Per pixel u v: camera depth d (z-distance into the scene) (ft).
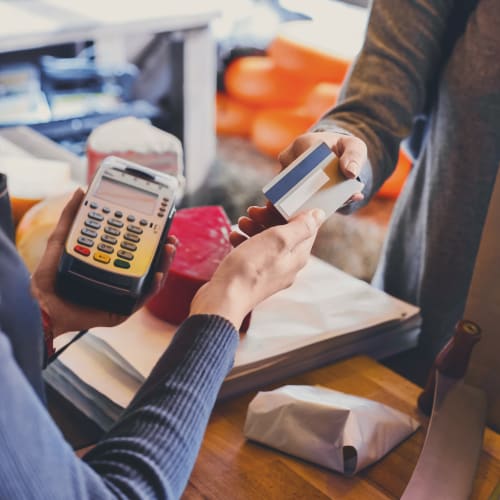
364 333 3.00
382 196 7.44
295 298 3.14
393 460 2.39
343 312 3.08
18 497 1.15
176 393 1.48
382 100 3.29
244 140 8.95
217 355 1.56
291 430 2.34
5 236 1.37
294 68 8.11
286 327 2.91
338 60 7.69
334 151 2.43
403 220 3.89
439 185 3.54
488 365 2.63
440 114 3.51
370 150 3.15
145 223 2.17
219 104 8.89
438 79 3.54
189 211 3.10
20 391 1.18
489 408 2.64
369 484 2.27
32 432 1.19
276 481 2.25
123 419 1.50
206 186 8.70
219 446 2.39
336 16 8.23
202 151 8.54
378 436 2.37
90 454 1.45
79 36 6.79
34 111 7.36
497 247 2.53
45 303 2.11
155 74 8.49
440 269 3.59
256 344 2.76
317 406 2.31
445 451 2.33
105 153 4.17
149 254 2.12
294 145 2.65
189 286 2.74
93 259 2.06
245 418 2.55
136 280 2.06
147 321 2.86
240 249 1.76
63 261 2.05
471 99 3.33
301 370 2.82
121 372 2.63
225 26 8.95
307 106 8.13
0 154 4.49
